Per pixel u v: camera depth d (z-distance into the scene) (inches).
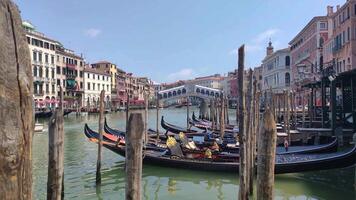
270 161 175.2
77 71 2450.8
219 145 559.8
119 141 515.5
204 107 1422.2
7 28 61.6
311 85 960.9
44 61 2050.9
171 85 4608.8
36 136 912.3
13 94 62.2
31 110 65.7
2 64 60.8
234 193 389.7
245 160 278.1
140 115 154.9
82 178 450.3
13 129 62.1
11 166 62.0
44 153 653.3
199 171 462.0
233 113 2252.7
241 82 292.2
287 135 657.0
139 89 4018.2
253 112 411.8
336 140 538.3
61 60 2252.7
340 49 1232.2
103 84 2839.6
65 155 633.0
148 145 564.1
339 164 401.4
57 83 2207.2
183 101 3710.6
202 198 373.7
